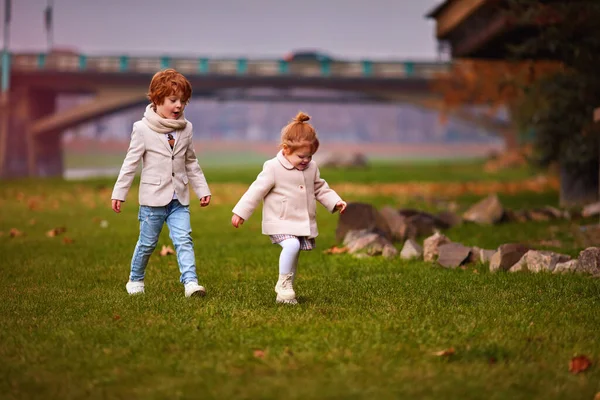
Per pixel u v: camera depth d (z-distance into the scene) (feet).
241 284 29.07
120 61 259.80
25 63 261.03
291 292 24.70
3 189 104.17
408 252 36.55
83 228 54.03
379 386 15.98
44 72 261.85
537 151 73.46
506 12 56.54
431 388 15.81
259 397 15.28
